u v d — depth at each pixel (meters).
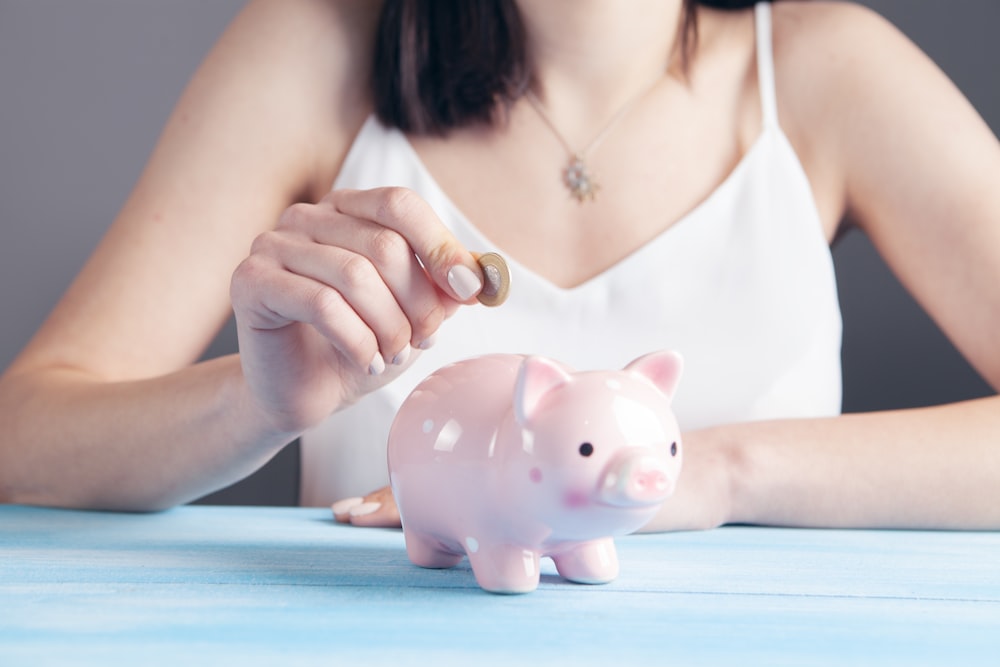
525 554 0.55
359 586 0.57
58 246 2.36
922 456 0.94
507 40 1.29
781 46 1.42
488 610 0.51
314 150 1.37
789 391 1.29
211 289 1.24
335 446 1.34
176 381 0.97
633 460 0.50
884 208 1.36
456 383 0.59
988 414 1.00
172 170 1.28
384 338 0.65
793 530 0.90
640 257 1.29
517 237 1.31
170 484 0.95
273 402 0.78
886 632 0.48
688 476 0.89
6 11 2.34
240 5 2.37
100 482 0.97
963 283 1.28
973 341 1.28
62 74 2.36
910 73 1.38
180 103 1.35
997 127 2.29
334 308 0.64
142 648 0.43
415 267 0.65
